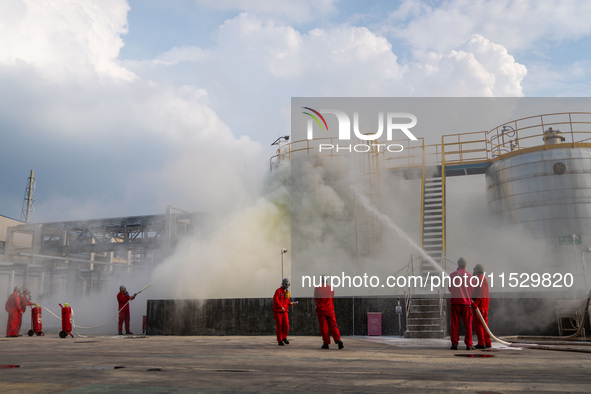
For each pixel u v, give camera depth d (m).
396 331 13.21
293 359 6.95
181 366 5.98
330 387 4.23
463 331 12.95
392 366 6.02
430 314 12.95
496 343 10.68
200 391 3.98
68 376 4.94
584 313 11.06
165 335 14.51
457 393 3.88
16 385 4.25
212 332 14.27
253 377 4.92
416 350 8.65
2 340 12.54
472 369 5.66
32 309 15.39
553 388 4.16
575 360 6.80
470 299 8.98
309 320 13.68
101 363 6.32
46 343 11.03
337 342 8.98
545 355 7.66
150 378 4.80
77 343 10.97
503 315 12.73
